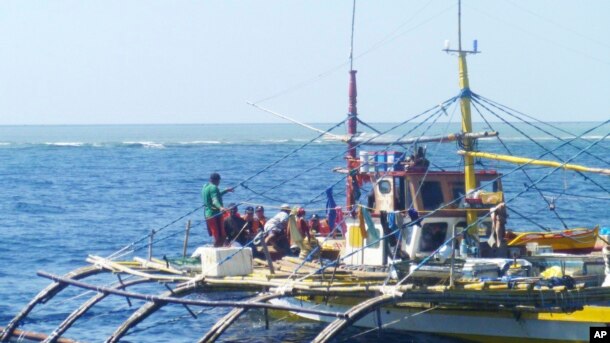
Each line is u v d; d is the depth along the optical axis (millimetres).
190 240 42656
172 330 25547
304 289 20203
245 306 19562
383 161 25891
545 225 44094
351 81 29641
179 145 159750
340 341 23453
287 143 163250
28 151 139125
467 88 25109
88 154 129375
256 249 26234
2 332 24203
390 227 23922
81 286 22922
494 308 21250
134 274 24188
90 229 46969
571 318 21094
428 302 19844
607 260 22375
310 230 27000
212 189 26500
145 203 60844
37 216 53125
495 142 135375
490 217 24703
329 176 79562
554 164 23672
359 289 20047
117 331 21094
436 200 24734
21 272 34125
